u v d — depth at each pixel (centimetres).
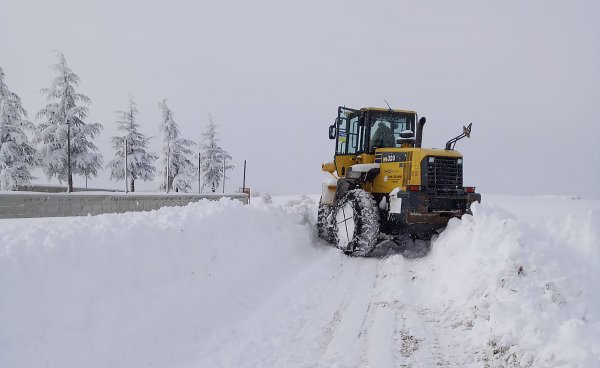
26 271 340
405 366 357
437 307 494
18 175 1711
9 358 291
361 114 870
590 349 303
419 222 713
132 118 2497
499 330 367
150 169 2542
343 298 527
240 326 435
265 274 605
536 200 2320
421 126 819
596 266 479
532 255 461
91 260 393
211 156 2927
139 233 470
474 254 536
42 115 1989
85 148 2062
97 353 334
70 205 1080
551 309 370
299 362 363
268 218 748
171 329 403
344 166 911
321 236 880
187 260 499
